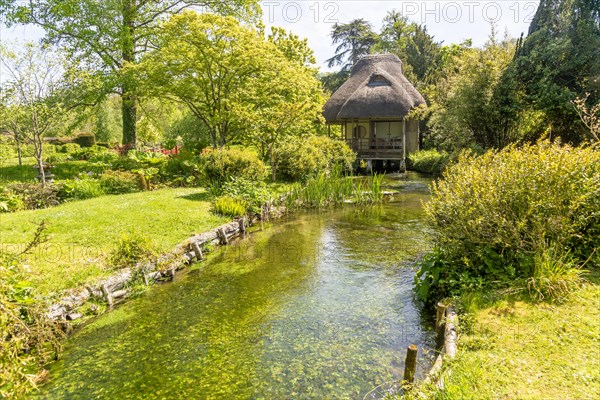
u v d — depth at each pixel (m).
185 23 13.89
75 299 4.98
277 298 5.57
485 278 4.71
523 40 18.72
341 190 13.80
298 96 17.25
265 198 11.56
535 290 4.27
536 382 2.88
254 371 3.83
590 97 14.71
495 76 17.09
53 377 3.81
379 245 8.17
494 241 4.69
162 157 16.92
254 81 15.52
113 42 19.03
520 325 3.72
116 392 3.56
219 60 14.59
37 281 5.10
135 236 6.47
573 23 16.02
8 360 3.00
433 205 5.54
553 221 4.59
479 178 5.11
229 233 8.83
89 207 9.32
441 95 22.78
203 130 23.72
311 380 3.66
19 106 11.10
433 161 21.06
